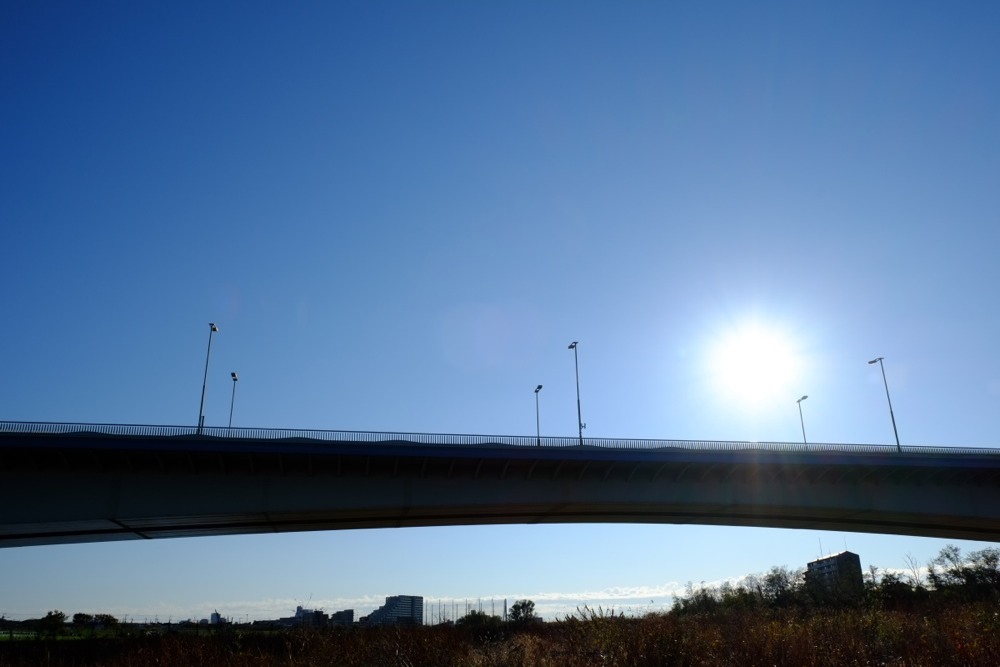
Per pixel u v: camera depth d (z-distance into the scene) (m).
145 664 25.84
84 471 47.81
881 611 34.09
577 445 56.44
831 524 70.44
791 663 19.75
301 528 59.66
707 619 33.03
